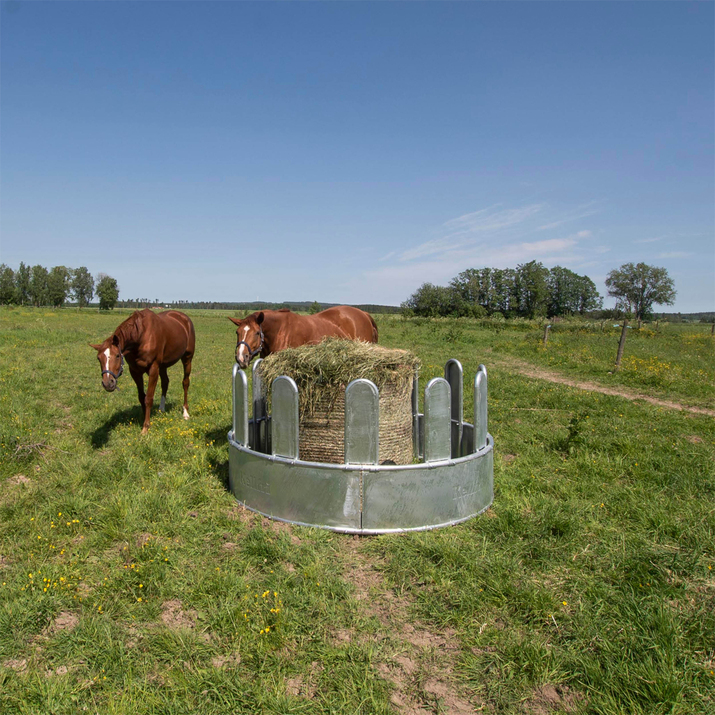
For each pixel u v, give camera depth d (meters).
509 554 3.71
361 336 8.30
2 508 4.39
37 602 3.04
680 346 23.48
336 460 4.61
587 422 7.72
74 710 2.31
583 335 27.73
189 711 2.30
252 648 2.70
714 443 6.73
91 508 4.42
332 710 2.30
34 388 9.76
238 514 4.42
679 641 2.75
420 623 3.00
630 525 4.21
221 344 21.22
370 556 3.73
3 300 99.81
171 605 3.14
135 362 6.84
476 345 21.92
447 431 4.18
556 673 2.57
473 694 2.47
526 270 83.44
